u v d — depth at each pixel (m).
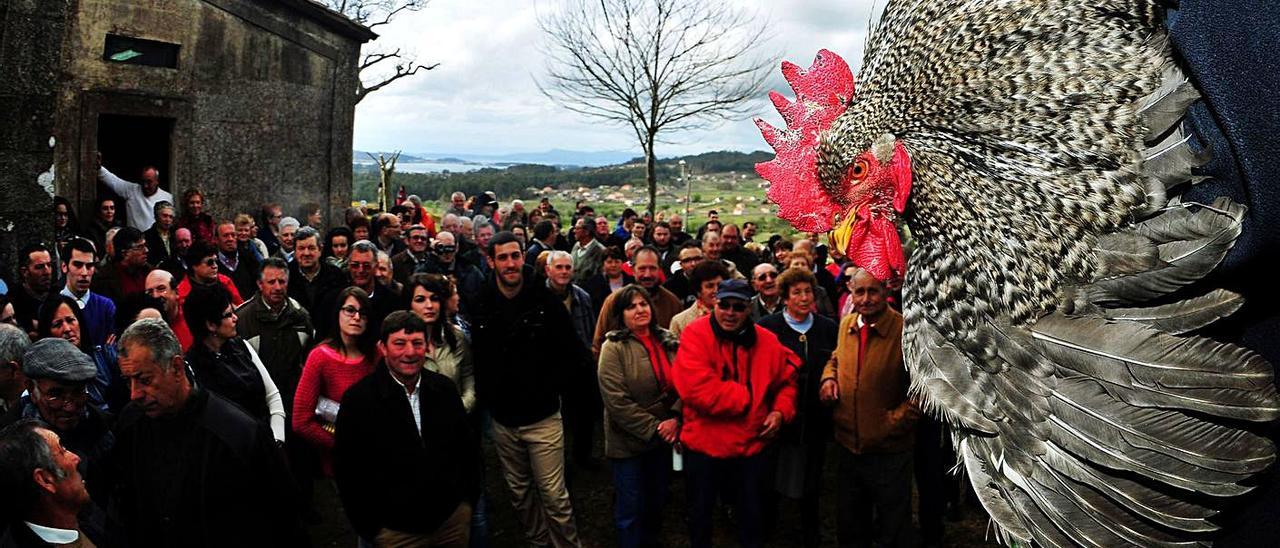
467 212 16.44
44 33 6.70
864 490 5.67
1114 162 1.19
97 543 3.68
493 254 5.50
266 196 14.10
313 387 5.21
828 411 6.02
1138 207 1.16
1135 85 1.21
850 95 1.74
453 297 6.96
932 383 1.33
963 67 1.36
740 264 10.30
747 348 5.34
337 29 14.80
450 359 5.80
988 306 1.26
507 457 5.70
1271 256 1.05
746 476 5.42
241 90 13.58
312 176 14.84
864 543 5.80
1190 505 1.14
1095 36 1.26
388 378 4.44
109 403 5.57
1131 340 1.14
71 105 11.50
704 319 5.39
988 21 1.35
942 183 1.34
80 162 11.61
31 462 3.13
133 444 3.85
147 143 14.95
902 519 5.49
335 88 15.01
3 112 6.57
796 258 8.15
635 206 27.59
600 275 8.73
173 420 3.82
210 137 13.23
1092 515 1.18
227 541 3.87
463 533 4.76
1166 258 1.12
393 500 4.45
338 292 6.99
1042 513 1.22
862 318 5.41
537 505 5.86
